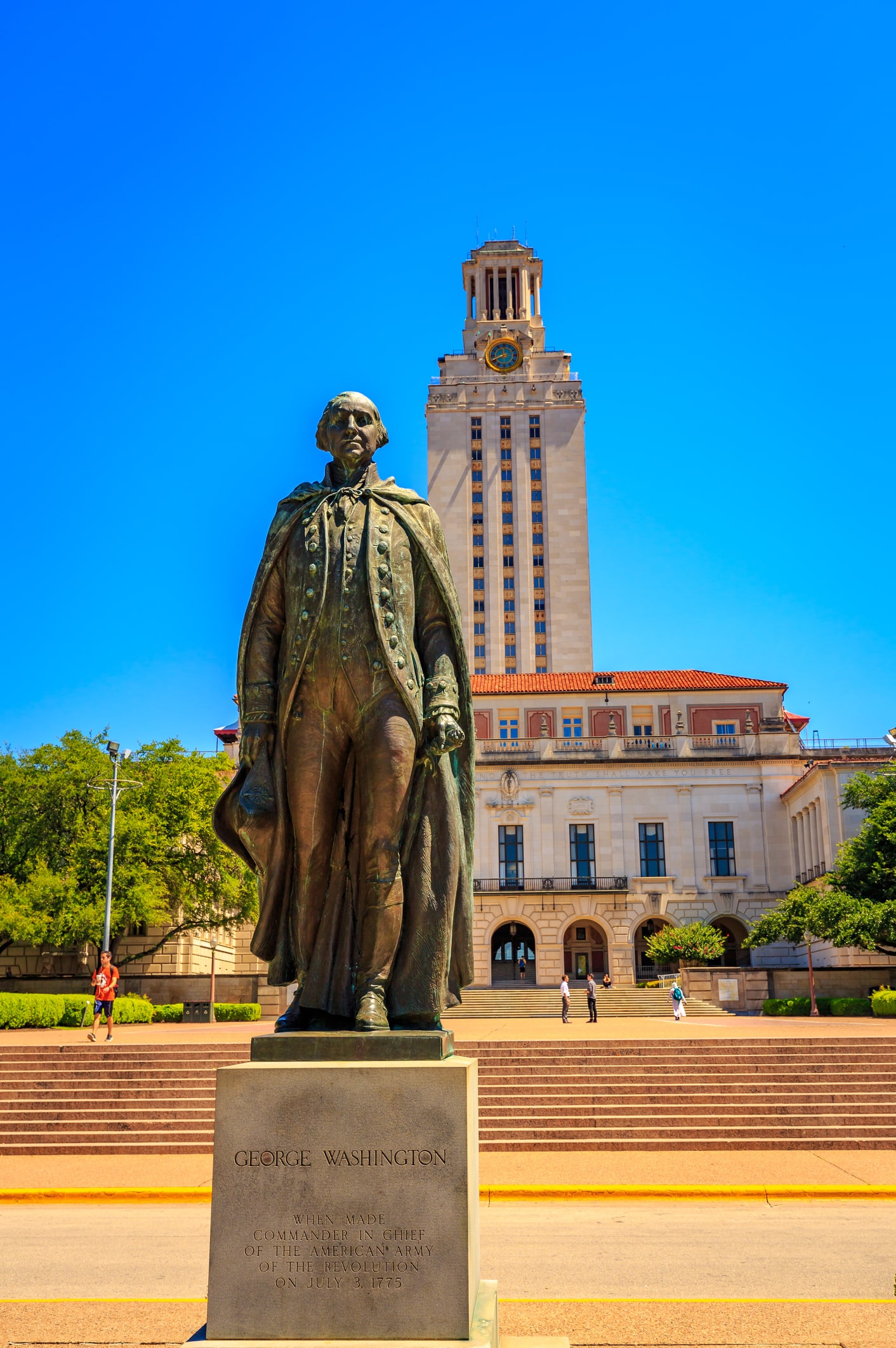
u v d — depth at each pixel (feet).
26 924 143.23
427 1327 12.05
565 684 261.03
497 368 396.78
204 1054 69.10
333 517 15.69
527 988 218.38
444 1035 13.66
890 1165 45.27
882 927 138.41
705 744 235.81
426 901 15.15
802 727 289.53
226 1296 12.27
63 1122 55.57
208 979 160.97
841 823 200.44
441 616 16.14
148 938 175.01
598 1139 51.65
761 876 228.02
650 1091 57.88
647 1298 21.50
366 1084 12.67
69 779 156.15
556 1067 62.80
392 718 15.06
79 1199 40.32
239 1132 12.68
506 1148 50.88
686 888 227.61
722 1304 20.24
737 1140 50.80
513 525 384.47
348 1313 12.13
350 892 15.52
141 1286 24.06
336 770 15.46
